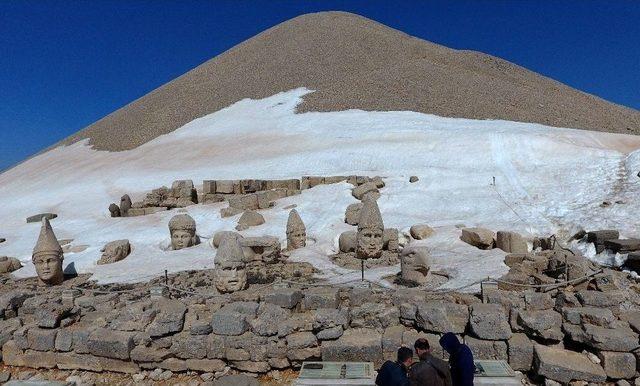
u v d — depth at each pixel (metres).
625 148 31.97
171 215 26.75
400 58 69.75
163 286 12.02
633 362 8.12
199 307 10.59
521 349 8.65
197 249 20.81
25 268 19.88
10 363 10.18
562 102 60.81
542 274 12.54
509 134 34.69
